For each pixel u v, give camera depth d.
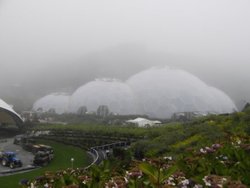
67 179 5.77
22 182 7.14
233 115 34.22
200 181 4.99
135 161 6.84
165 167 6.53
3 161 43.66
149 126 74.88
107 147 55.06
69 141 67.88
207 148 7.27
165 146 28.03
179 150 23.06
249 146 7.52
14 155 44.31
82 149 59.06
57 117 161.38
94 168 6.12
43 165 43.84
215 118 40.31
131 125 89.44
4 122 103.88
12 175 35.97
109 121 136.62
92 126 80.56
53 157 50.06
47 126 90.56
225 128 27.89
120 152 36.56
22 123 100.12
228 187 4.54
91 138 68.62
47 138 73.25
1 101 97.69
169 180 5.34
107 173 6.01
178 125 51.16
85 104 190.00
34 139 73.38
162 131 48.97
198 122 43.34
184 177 5.49
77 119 153.00
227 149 7.16
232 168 6.02
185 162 6.46
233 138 11.27
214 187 4.68
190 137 30.17
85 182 5.64
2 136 89.44
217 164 6.18
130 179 5.40
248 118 28.64
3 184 30.67
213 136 22.86
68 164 44.34
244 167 5.89
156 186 4.81
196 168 6.08
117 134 65.31
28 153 58.00
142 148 30.23
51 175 6.79
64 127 80.19
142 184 5.13
